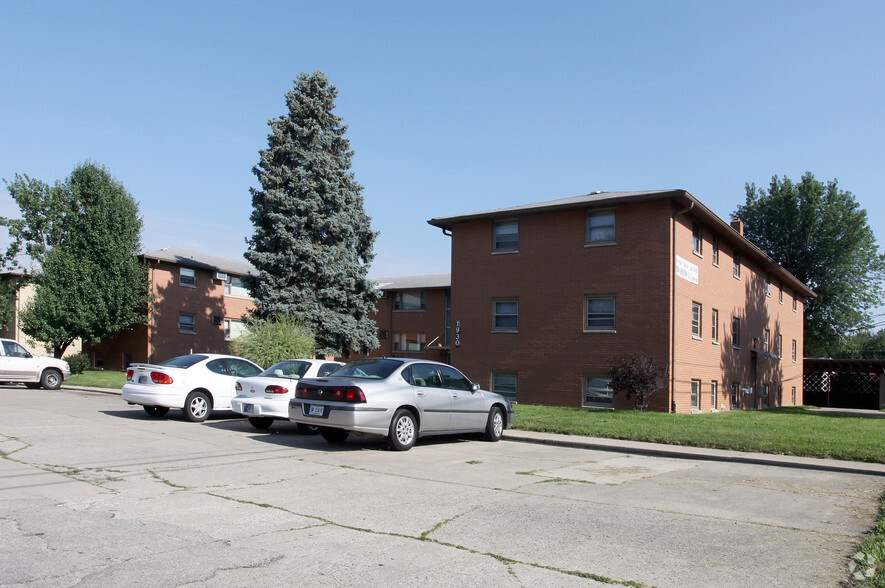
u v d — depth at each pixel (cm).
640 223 2230
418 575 495
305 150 2914
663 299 2164
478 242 2572
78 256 3259
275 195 2780
